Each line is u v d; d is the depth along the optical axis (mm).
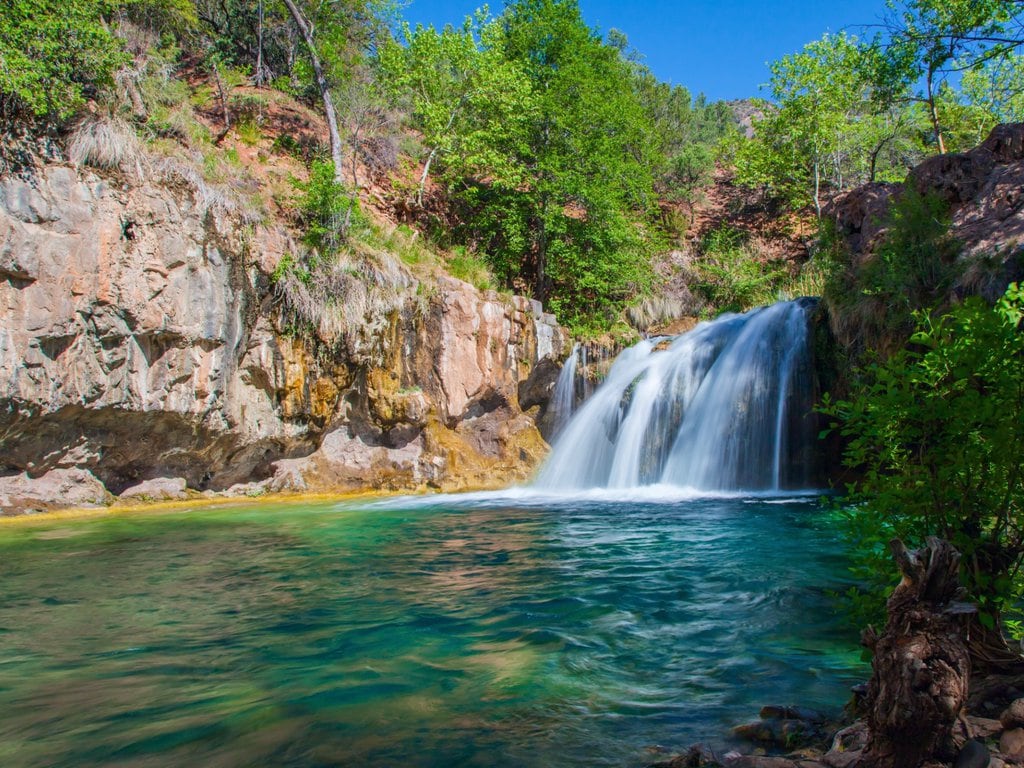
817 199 26328
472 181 22750
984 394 3279
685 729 3350
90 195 11945
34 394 11398
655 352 18094
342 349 15078
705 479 15547
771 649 4621
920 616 2584
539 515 11633
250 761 3115
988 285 10992
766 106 27609
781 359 15336
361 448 15812
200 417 13297
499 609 5770
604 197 20672
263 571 7406
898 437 3518
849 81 24547
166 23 20125
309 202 15523
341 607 5906
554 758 3059
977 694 3068
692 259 25672
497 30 21484
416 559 7988
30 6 12133
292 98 22656
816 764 2754
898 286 12461
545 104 21062
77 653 4766
